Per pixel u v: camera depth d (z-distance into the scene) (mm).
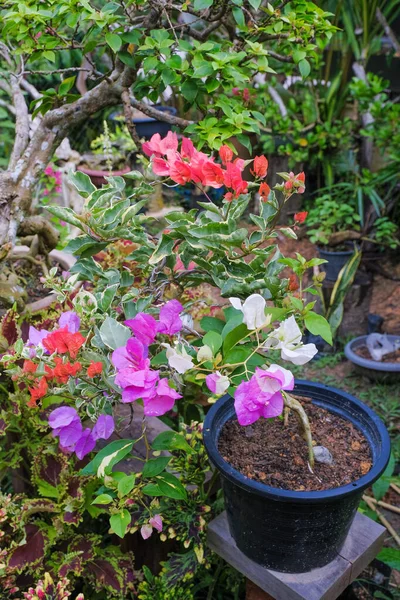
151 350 1117
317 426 1184
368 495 2039
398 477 1898
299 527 1000
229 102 1378
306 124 3576
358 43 3486
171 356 870
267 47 3240
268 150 3467
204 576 1457
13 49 1438
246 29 1379
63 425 991
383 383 2604
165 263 1109
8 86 1930
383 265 3465
